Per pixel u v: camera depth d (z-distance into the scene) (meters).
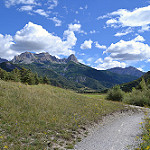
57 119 6.12
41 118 5.86
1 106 5.91
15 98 7.26
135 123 7.32
